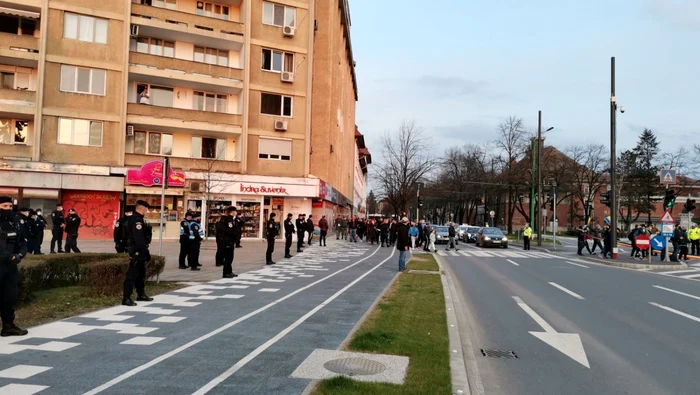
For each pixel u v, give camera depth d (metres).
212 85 32.66
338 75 47.97
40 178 27.98
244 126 33.25
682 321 9.62
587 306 11.26
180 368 5.58
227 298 10.50
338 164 50.16
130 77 31.17
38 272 10.40
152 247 25.45
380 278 14.59
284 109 35.00
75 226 18.98
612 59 26.52
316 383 5.00
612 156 26.45
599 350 7.37
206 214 31.89
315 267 17.73
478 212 84.06
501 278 16.78
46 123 28.58
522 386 5.71
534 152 47.66
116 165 29.98
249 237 33.22
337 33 46.62
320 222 31.38
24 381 5.07
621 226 72.31
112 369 5.52
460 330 8.12
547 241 48.56
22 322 7.76
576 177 65.62
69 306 9.12
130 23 30.44
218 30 33.16
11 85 28.95
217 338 7.03
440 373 5.40
